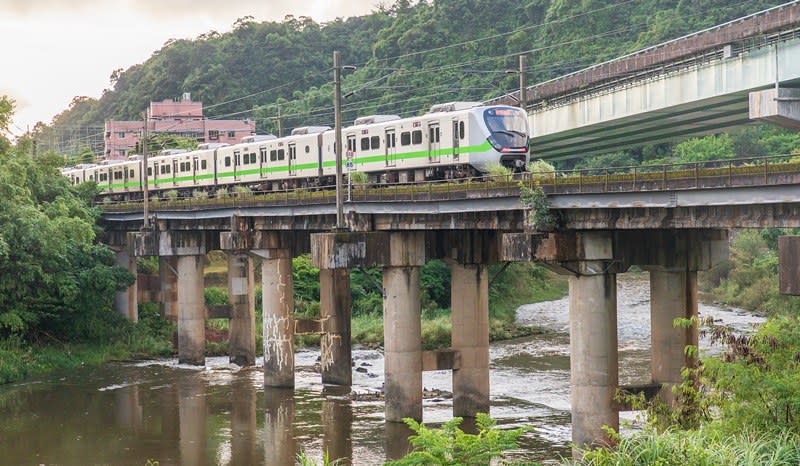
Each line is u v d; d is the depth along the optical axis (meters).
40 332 82.25
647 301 106.44
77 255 84.62
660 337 46.53
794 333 31.72
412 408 54.47
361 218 56.94
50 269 80.88
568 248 43.91
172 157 97.31
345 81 169.88
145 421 57.53
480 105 64.69
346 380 67.69
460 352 55.34
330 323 67.81
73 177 117.62
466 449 27.12
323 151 75.19
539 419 54.00
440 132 63.69
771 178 35.59
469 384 55.25
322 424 55.31
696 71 68.44
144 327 89.38
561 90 85.88
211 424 56.34
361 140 70.81
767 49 61.56
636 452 28.41
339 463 46.59
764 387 29.92
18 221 78.38
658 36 131.38
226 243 69.50
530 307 110.12
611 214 42.47
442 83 151.12
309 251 68.69
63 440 53.09
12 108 83.69
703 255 46.25
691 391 33.34
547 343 86.75
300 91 181.25
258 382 70.50
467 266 55.25
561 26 148.00
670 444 28.12
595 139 91.12
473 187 48.56
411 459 27.12
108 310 88.69
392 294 54.62
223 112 199.25
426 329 84.50
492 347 84.56
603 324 44.12
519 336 92.69
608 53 138.62
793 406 29.47
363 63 199.25
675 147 133.62
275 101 196.88
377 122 72.25
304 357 81.81
